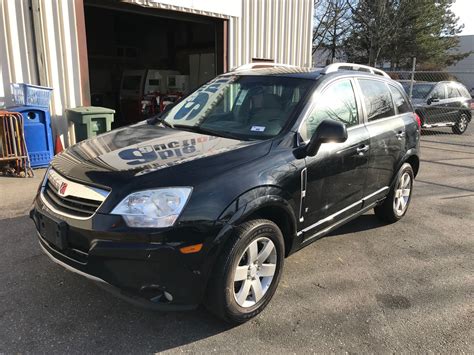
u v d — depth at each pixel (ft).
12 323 9.27
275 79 12.72
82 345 8.68
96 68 60.70
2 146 20.83
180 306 8.57
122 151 9.85
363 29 100.53
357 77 14.10
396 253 14.01
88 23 58.90
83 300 10.26
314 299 10.87
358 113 13.52
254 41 37.04
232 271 8.88
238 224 8.86
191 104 13.50
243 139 10.73
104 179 8.54
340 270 12.59
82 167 9.12
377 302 10.87
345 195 12.70
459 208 19.40
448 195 21.65
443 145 38.68
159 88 46.88
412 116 17.13
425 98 43.24
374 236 15.47
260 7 36.60
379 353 8.89
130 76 48.60
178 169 8.73
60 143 25.11
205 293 8.96
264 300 10.00
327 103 12.14
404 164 16.35
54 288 10.73
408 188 17.11
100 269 8.16
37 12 23.31
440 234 15.94
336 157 11.77
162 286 8.23
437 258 13.74
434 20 110.63
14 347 8.51
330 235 15.40
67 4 24.48
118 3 27.68
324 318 10.05
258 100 12.18
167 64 58.34
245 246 9.07
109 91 57.93
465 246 14.87
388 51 112.16
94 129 24.29
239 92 12.83
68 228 8.54
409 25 107.04
